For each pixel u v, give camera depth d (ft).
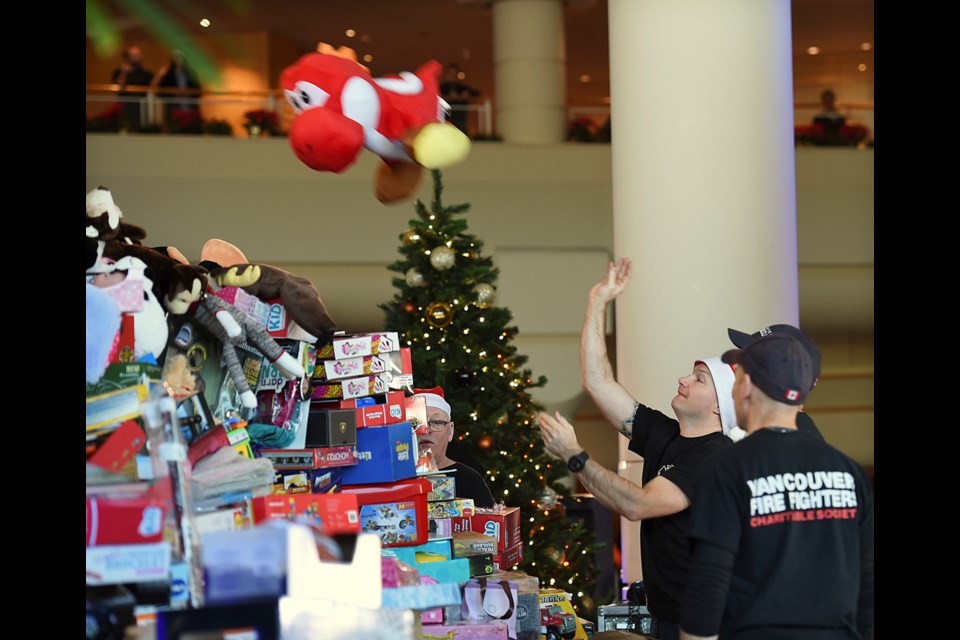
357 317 39.78
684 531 10.02
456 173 40.47
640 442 11.38
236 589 6.02
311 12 49.39
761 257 18.29
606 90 65.16
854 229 42.39
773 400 8.15
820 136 42.78
